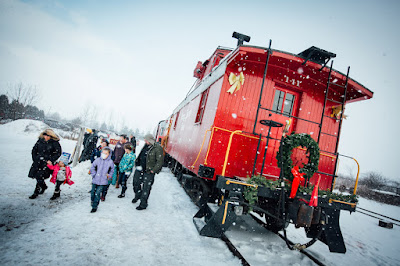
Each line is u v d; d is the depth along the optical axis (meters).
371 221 8.98
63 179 4.21
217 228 3.77
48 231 3.01
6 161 6.80
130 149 5.21
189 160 5.63
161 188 6.73
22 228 2.97
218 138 4.38
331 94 5.25
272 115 4.80
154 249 3.05
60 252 2.59
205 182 4.80
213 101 4.82
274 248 3.92
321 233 3.81
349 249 4.91
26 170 6.11
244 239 4.07
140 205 4.47
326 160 5.09
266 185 3.57
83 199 4.53
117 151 5.98
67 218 3.51
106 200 4.75
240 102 4.58
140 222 3.88
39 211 3.59
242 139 4.53
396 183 24.62
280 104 4.96
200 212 4.43
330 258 4.03
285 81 4.86
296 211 3.42
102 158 3.99
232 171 4.42
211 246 3.46
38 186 4.10
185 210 4.99
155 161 4.50
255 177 3.65
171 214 4.59
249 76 4.66
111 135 7.89
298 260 3.63
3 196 3.95
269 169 4.66
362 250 5.01
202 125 5.21
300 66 4.48
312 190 3.75
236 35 6.93
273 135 4.76
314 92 5.09
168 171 9.98
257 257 3.44
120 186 6.28
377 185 22.91
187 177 5.29
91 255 2.64
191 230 3.92
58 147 4.21
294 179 3.53
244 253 3.48
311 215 3.33
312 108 5.07
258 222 5.20
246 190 3.51
